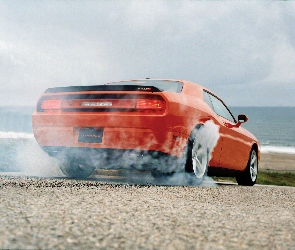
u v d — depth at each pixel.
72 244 1.67
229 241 1.89
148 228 2.06
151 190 3.67
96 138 4.43
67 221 2.11
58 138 4.60
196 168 4.83
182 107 4.47
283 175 17.23
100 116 4.37
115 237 1.83
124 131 4.29
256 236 2.04
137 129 4.26
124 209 2.58
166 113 4.25
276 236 2.07
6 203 2.57
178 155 4.46
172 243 1.78
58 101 4.65
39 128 4.72
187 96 4.80
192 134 4.64
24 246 1.59
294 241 1.98
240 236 2.01
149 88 4.32
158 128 4.23
